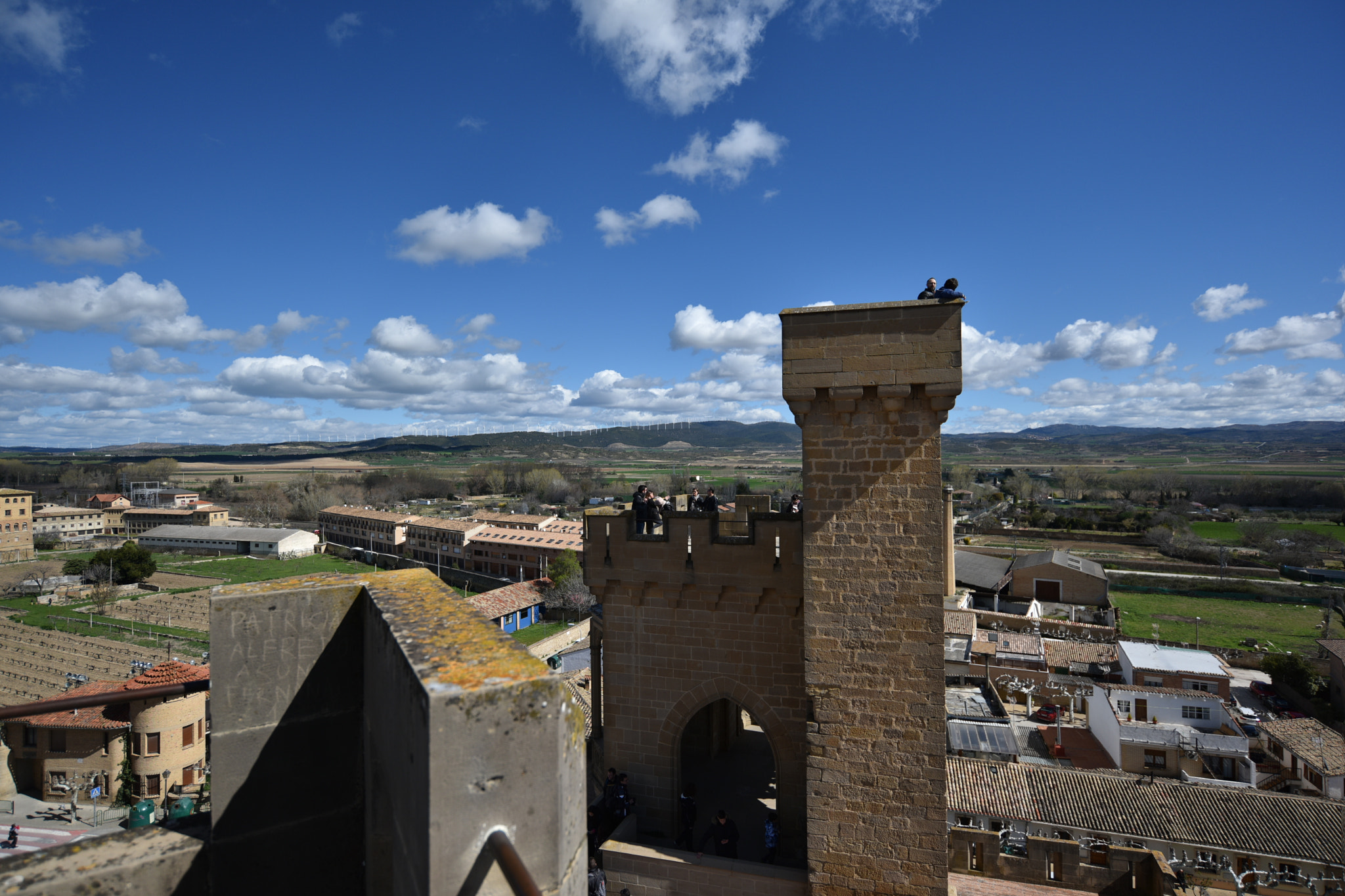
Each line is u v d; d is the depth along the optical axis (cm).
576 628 8188
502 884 405
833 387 1358
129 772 4369
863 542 1365
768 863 1534
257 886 596
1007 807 3312
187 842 571
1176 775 4594
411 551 13562
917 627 1338
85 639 8725
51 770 4478
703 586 1647
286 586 640
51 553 15225
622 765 1733
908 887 1334
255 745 602
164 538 15500
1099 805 3291
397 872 487
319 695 634
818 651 1388
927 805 1329
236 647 597
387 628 531
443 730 389
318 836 630
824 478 1388
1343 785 4259
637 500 1773
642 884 1501
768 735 1638
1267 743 4966
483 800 401
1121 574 11362
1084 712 5803
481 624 542
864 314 1348
